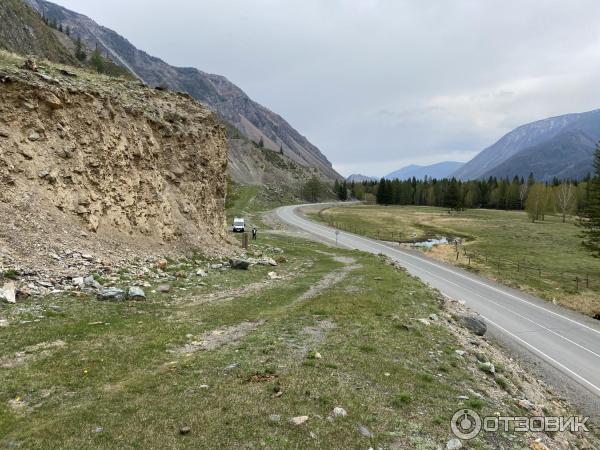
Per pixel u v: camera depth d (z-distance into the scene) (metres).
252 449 8.57
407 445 9.59
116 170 31.84
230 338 16.52
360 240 79.88
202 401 10.43
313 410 10.42
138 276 25.12
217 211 48.03
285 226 96.69
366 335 17.78
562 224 116.94
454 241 86.56
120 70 137.38
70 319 16.62
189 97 47.97
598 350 27.20
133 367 12.71
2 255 20.17
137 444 8.45
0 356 12.55
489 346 24.16
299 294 27.20
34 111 27.28
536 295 43.16
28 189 24.84
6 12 94.81
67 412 9.68
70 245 24.34
